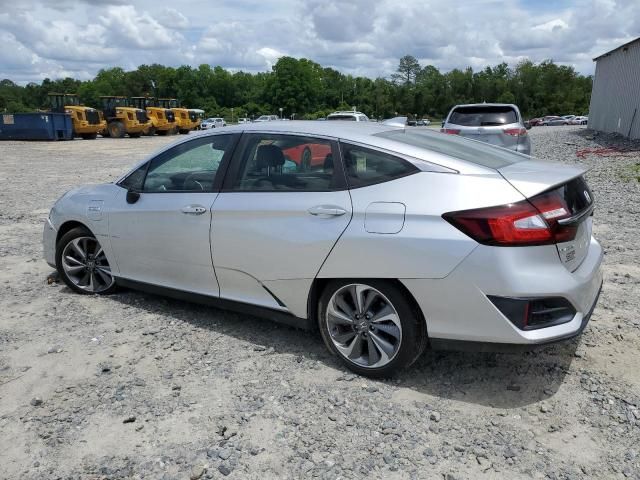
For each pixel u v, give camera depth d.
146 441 2.92
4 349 3.97
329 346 3.65
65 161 20.17
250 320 4.47
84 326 4.37
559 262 3.06
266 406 3.21
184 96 127.88
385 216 3.26
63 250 5.04
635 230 7.12
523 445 2.83
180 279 4.30
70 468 2.72
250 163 3.91
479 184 3.12
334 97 127.56
